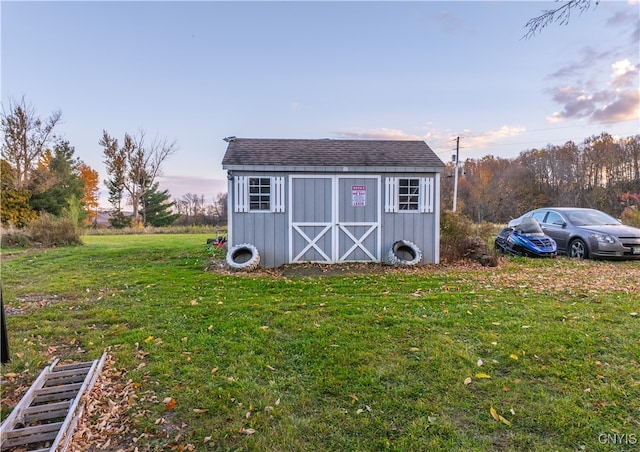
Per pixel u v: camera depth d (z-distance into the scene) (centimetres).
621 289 595
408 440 228
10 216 2380
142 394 288
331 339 388
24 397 269
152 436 239
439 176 940
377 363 332
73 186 2930
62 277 758
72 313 504
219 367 330
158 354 360
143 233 2419
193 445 229
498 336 388
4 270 853
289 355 354
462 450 218
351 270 843
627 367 316
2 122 2473
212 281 700
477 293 582
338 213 922
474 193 4144
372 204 930
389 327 423
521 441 225
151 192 3791
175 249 1226
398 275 765
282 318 458
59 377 313
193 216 4194
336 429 241
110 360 352
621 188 3366
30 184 2550
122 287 659
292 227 911
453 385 292
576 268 823
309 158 923
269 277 752
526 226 1058
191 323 450
